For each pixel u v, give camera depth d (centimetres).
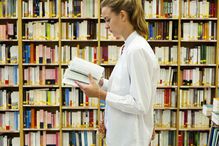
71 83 171
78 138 433
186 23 423
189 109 437
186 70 429
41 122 431
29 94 427
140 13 168
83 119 434
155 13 418
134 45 162
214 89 437
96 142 435
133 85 158
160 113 436
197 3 421
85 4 418
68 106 429
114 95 163
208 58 429
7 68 421
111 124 171
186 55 428
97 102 430
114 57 426
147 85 160
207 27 426
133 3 165
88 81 171
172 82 432
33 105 426
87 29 422
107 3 165
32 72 425
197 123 436
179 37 421
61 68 424
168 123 436
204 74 430
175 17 420
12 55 418
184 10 423
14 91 426
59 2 413
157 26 424
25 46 421
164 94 432
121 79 165
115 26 166
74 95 430
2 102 423
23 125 429
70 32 423
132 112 161
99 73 173
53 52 424
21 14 414
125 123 168
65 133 433
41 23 420
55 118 432
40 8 416
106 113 180
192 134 437
